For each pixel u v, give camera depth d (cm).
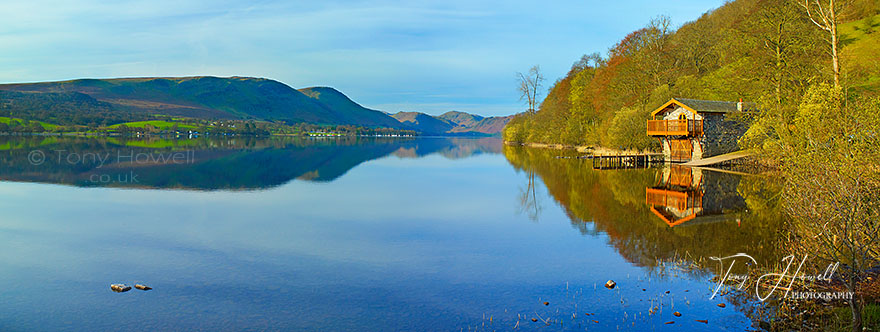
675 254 1616
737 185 3384
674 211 2416
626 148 6475
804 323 1027
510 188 3497
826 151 1352
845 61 3788
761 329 1027
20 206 2650
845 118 1594
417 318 1120
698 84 6103
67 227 2108
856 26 5569
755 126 3553
